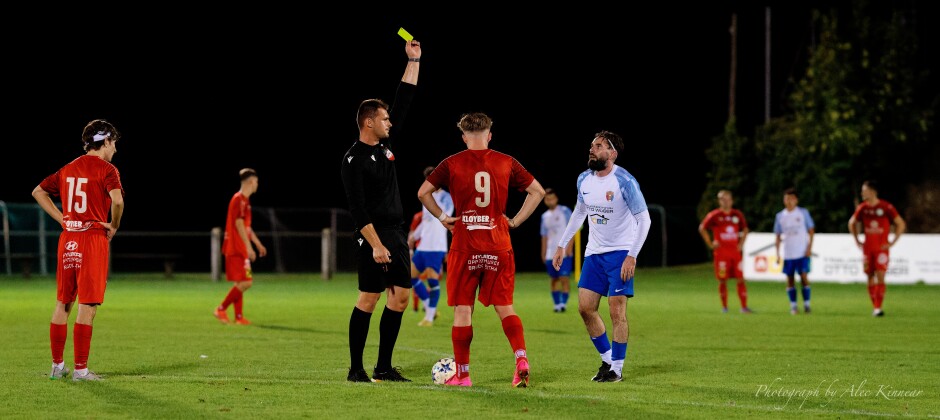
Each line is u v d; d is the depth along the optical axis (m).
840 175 113.12
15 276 104.75
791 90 126.44
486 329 47.44
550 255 60.75
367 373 31.31
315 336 44.09
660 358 36.03
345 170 27.94
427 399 25.31
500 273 27.94
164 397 25.53
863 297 76.62
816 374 31.52
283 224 117.75
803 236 60.41
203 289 85.12
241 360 34.84
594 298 30.03
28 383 27.91
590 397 25.89
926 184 113.75
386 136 28.44
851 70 111.50
